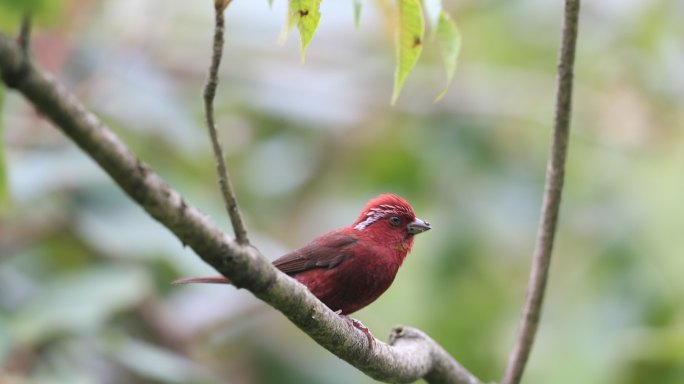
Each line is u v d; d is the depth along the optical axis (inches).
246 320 540.1
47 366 418.6
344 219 576.4
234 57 579.8
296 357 541.0
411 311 566.3
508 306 564.4
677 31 622.5
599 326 503.8
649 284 508.7
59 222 464.1
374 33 603.5
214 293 520.4
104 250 471.2
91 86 501.4
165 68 564.7
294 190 583.2
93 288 417.7
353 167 590.6
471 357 551.5
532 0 629.0
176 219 190.2
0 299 457.4
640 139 578.6
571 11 295.9
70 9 436.5
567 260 558.9
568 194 568.4
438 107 585.3
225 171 208.2
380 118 582.6
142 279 430.0
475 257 561.6
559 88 308.8
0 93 232.8
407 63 222.8
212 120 206.7
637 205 532.1
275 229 572.1
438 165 574.6
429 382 339.0
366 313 573.0
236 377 531.8
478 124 588.1
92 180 449.1
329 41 604.7
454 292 560.1
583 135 583.2
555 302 549.6
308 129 582.6
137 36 535.8
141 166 179.5
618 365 476.1
